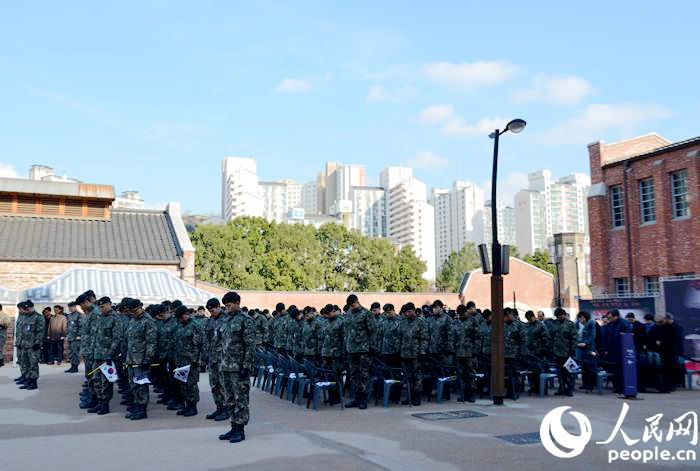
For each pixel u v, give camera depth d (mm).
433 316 14734
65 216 30938
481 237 198625
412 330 12867
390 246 59875
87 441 9039
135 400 11367
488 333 15094
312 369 12500
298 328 15227
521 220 185875
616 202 31047
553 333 14945
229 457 7875
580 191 196375
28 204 30391
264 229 54219
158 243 30312
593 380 15828
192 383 11695
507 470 7242
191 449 8398
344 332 12906
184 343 11727
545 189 186500
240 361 9016
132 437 9367
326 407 12852
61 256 27297
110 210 32531
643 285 29062
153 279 24359
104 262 27734
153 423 10797
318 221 180250
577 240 44688
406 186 196375
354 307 12797
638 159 29359
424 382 14023
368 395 13641
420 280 59906
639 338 16219
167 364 12883
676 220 27406
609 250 31016
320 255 56156
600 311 23422
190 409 11719
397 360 13664
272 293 33156
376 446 8562
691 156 26469
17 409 12562
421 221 189875
